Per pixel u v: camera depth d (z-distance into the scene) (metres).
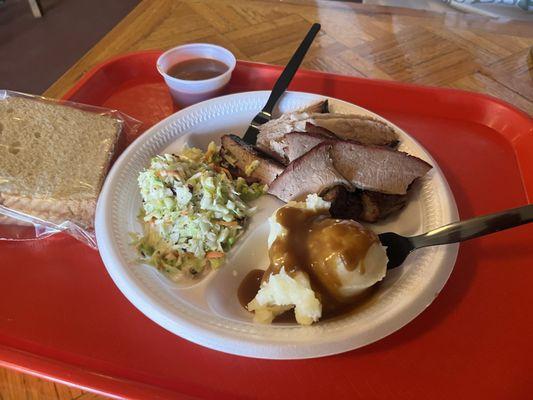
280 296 0.25
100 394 0.23
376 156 0.32
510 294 0.27
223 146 0.36
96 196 0.31
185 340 0.25
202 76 0.40
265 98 0.38
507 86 0.44
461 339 0.25
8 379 0.25
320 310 0.25
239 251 0.30
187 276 0.29
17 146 0.34
